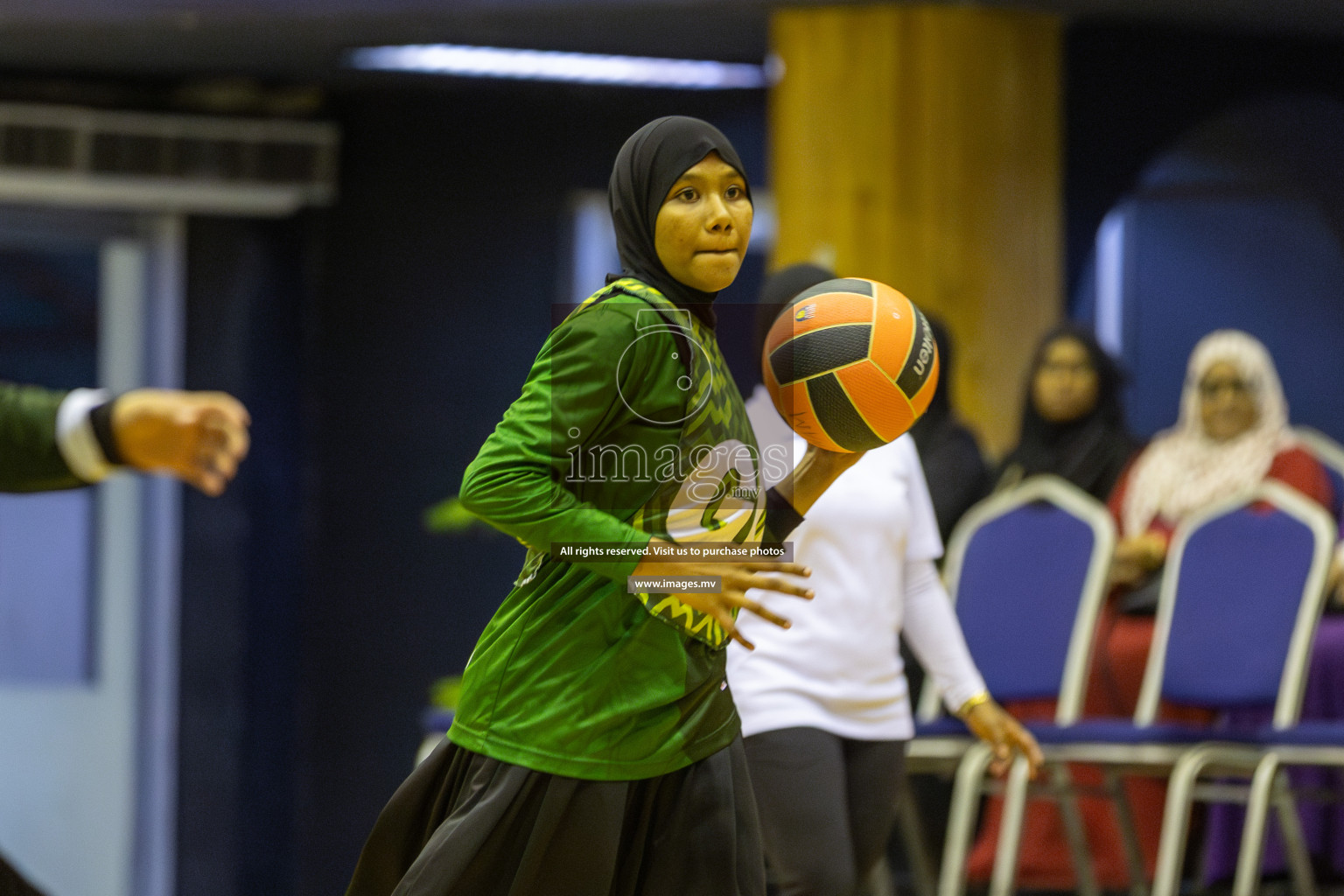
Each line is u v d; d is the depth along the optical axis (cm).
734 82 1984
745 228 519
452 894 508
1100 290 2423
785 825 721
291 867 2009
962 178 1570
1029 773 933
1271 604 1034
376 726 2030
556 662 510
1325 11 1712
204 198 1977
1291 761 943
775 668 740
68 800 2019
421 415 2045
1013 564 1095
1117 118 1773
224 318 2012
